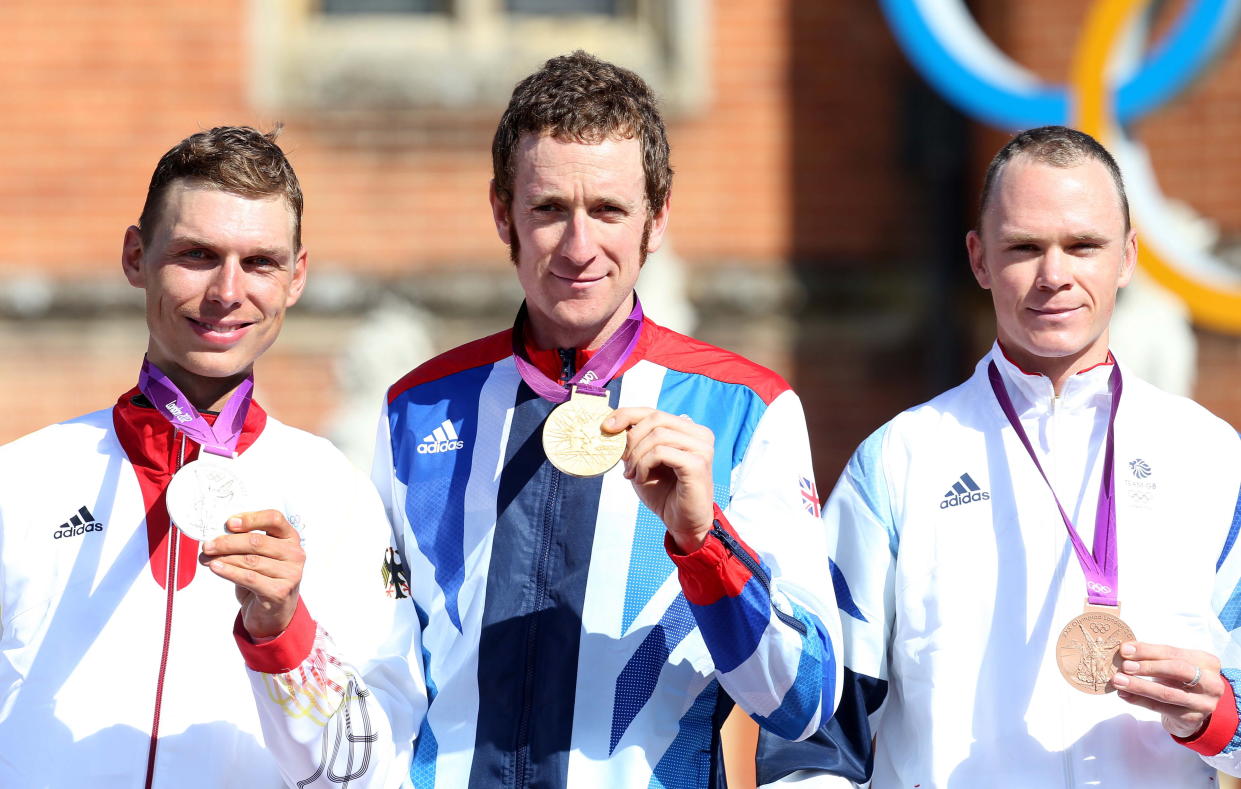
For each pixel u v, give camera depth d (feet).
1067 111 45.83
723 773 19.03
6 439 53.36
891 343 55.62
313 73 54.60
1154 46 46.62
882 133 55.77
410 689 18.40
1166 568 19.06
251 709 18.20
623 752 17.84
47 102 54.03
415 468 19.53
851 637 19.85
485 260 54.85
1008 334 19.76
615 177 17.67
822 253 55.67
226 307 17.98
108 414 19.30
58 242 53.88
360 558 18.93
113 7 54.24
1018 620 19.13
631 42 56.75
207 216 17.89
